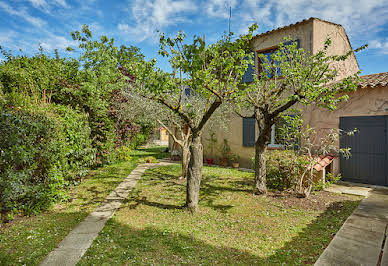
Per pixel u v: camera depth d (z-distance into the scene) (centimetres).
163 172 898
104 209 482
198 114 740
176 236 357
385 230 345
